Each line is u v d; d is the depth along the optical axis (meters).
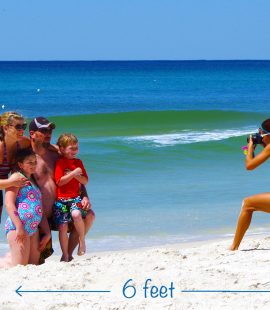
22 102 77.62
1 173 10.88
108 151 29.16
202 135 36.31
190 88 110.75
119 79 151.75
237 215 17.53
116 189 21.06
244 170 24.81
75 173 11.03
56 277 9.38
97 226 16.30
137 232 15.75
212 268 9.53
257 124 43.38
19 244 10.55
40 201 10.78
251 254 10.48
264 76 174.25
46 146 11.24
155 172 24.48
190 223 16.66
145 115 44.62
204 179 22.95
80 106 71.31
